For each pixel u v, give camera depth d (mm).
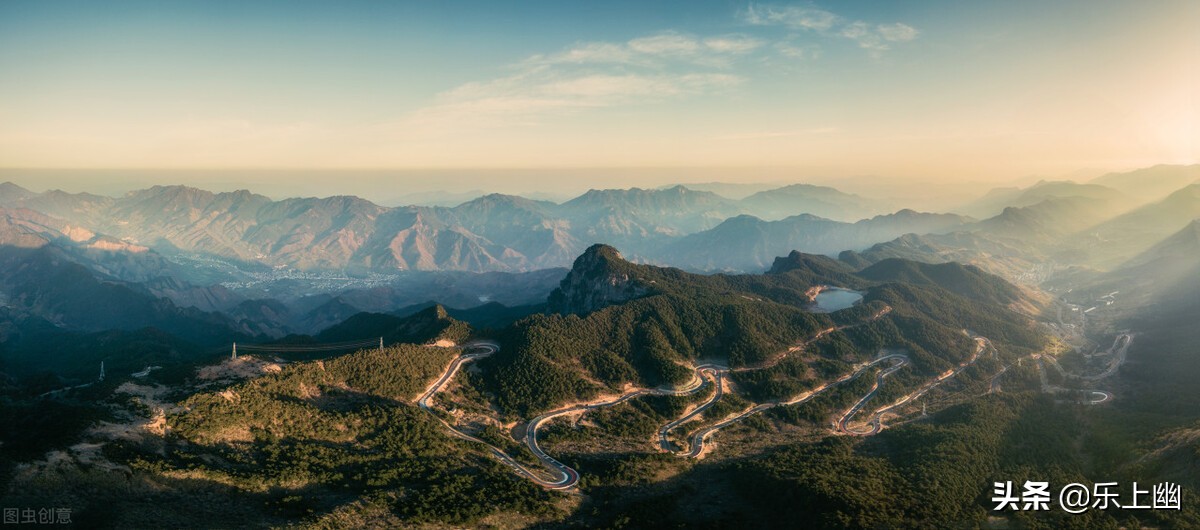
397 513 145125
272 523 130875
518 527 152375
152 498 131625
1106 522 153875
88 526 116250
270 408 191750
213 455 160125
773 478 184000
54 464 129750
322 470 161625
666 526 159250
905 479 184750
